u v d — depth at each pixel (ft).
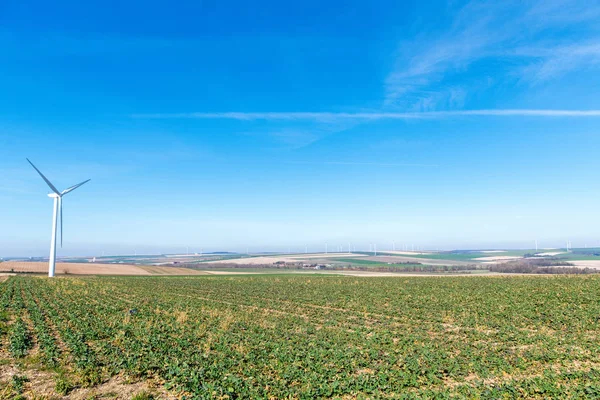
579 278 187.01
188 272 395.14
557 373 55.11
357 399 45.55
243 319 98.89
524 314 102.42
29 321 92.89
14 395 46.65
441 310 112.68
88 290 170.81
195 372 53.26
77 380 50.85
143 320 93.86
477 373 55.98
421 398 45.32
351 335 80.43
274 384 50.11
